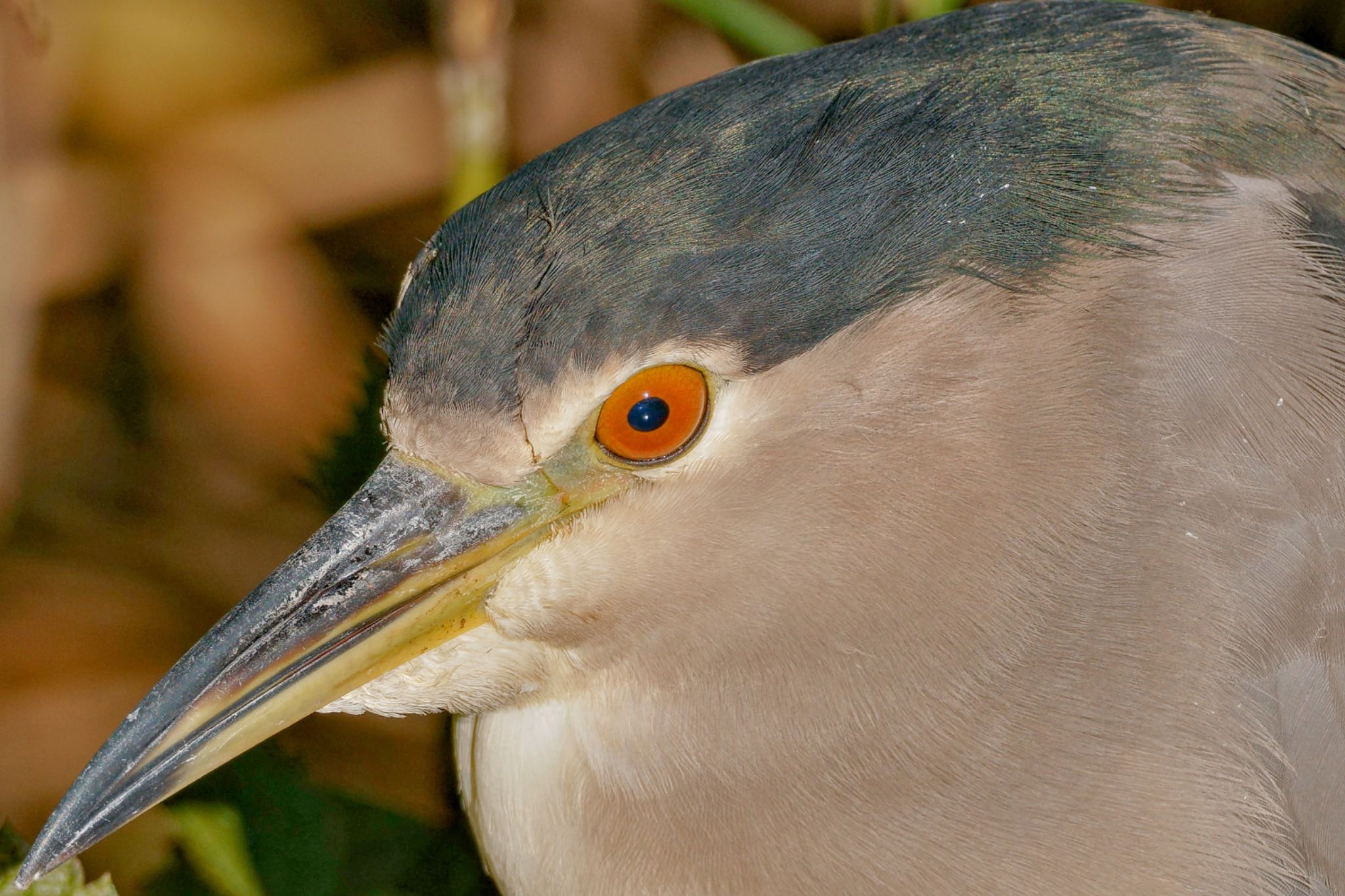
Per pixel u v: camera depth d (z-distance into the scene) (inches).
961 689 81.4
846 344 81.0
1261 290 81.4
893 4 85.1
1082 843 81.4
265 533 89.2
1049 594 81.4
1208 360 81.4
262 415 89.9
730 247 80.7
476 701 82.1
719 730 81.7
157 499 89.4
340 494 84.4
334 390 89.9
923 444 81.2
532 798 82.4
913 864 81.7
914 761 81.5
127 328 90.0
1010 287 81.1
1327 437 81.5
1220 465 81.4
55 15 89.1
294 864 83.8
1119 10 81.7
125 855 85.2
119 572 89.0
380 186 90.1
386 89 90.0
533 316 80.9
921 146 81.0
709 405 81.0
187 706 81.5
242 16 90.4
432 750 86.7
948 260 81.0
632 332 80.7
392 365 81.4
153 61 90.0
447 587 81.6
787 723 81.7
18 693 88.4
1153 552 81.3
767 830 81.8
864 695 81.5
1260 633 81.4
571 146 81.3
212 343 90.0
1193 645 81.3
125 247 90.0
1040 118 81.2
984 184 81.0
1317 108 81.8
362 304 90.0
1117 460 81.3
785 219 80.8
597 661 81.8
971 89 81.2
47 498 89.3
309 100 90.0
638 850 82.0
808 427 81.1
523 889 82.5
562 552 81.4
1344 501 81.5
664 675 81.7
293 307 90.0
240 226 90.0
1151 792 81.3
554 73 89.2
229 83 90.2
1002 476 81.3
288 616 81.6
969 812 81.5
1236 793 81.3
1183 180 81.4
